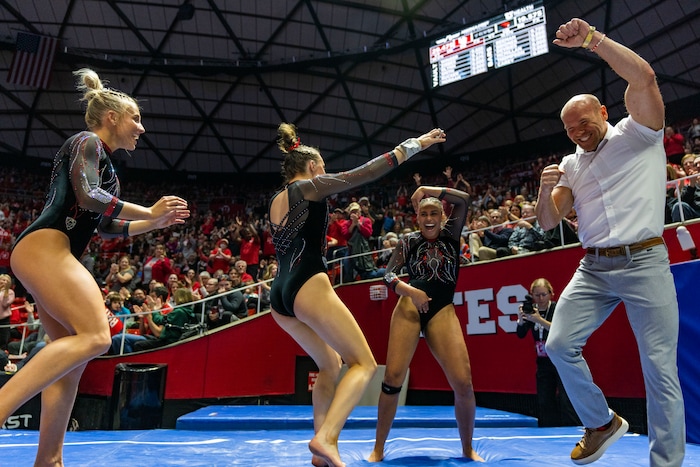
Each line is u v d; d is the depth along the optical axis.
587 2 14.94
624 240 2.58
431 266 3.47
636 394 5.74
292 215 2.58
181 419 6.16
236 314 9.23
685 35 14.55
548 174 2.72
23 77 17.17
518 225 8.03
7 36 17.17
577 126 2.73
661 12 14.33
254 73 18.94
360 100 20.02
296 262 2.53
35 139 21.41
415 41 16.55
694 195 6.49
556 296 6.91
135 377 6.78
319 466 2.81
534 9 14.05
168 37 18.08
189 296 9.30
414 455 3.64
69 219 2.33
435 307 3.45
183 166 23.61
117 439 4.86
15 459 3.43
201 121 21.48
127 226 2.80
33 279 2.21
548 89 17.41
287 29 17.81
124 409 6.67
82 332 2.20
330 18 17.23
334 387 2.88
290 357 8.80
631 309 2.59
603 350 6.13
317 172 2.84
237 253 13.78
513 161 19.55
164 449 3.89
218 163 23.62
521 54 14.07
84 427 7.20
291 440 4.77
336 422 2.32
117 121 2.60
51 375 2.07
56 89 19.33
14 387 1.99
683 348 4.31
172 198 2.64
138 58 18.61
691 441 4.18
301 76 19.19
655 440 2.42
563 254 6.98
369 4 16.50
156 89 19.91
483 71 14.73
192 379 8.52
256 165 23.69
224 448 4.00
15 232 16.84
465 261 8.49
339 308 2.48
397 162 2.64
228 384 8.59
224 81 19.58
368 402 8.09
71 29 17.56
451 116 19.67
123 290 10.10
